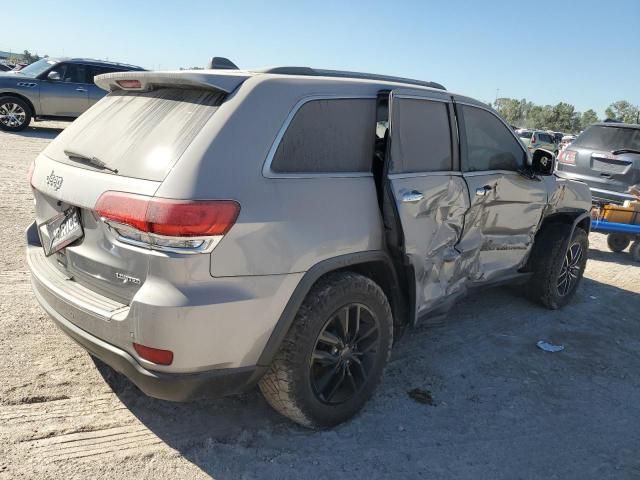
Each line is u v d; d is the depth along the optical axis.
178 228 2.47
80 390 3.41
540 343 4.79
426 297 3.74
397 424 3.42
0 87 13.97
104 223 2.72
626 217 7.75
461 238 4.09
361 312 3.27
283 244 2.78
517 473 3.08
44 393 3.33
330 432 3.27
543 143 31.06
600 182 8.84
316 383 3.13
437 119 3.87
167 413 3.29
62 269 3.14
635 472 3.18
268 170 2.80
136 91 3.25
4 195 7.74
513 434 3.44
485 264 4.52
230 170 2.65
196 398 2.75
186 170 2.56
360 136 3.32
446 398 3.78
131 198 2.55
